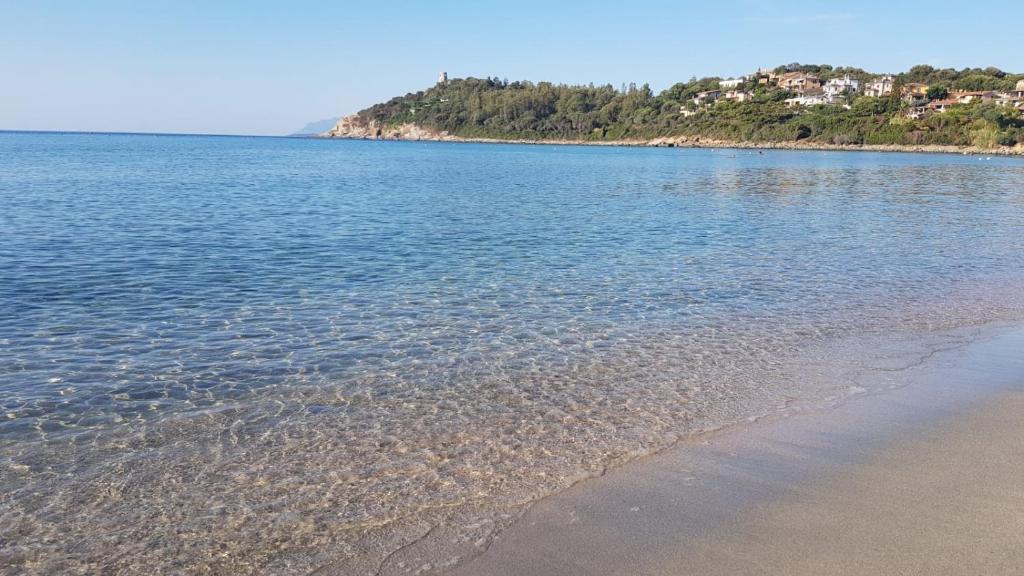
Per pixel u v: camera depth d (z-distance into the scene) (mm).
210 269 16531
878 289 15383
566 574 5008
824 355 10633
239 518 5879
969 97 164250
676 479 6520
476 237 22375
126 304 13156
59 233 21281
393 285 15281
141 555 5371
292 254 18766
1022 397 8680
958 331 11961
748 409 8398
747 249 20625
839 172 66188
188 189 38312
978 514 5742
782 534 5480
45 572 5172
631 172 64188
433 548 5383
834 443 7316
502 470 6758
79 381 9109
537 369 9930
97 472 6684
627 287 15367
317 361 10117
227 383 9156
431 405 8516
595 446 7332
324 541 5512
